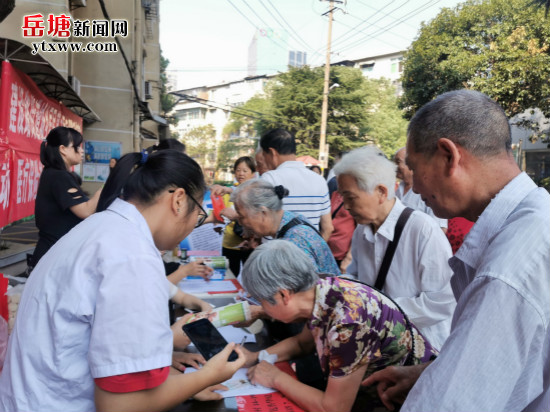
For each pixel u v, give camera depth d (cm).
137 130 1062
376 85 2564
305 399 117
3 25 616
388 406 117
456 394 68
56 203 243
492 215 79
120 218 93
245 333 169
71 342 84
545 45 901
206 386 100
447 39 1056
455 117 80
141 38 1230
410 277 171
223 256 319
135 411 84
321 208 273
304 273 116
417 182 88
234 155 4094
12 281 217
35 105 434
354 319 113
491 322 68
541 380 74
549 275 68
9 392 88
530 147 1231
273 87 2425
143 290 84
